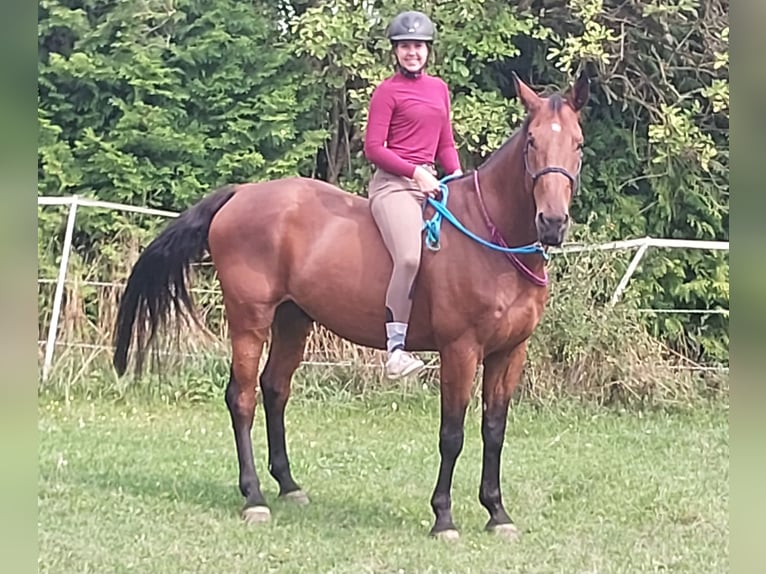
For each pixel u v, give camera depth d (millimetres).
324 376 9672
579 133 4777
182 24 11844
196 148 11492
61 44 11953
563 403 9328
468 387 5188
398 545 5137
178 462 6863
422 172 5172
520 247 5062
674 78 12000
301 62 11867
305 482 6512
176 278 5828
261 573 4684
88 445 7250
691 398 9562
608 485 6551
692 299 11633
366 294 5367
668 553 5137
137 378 6398
